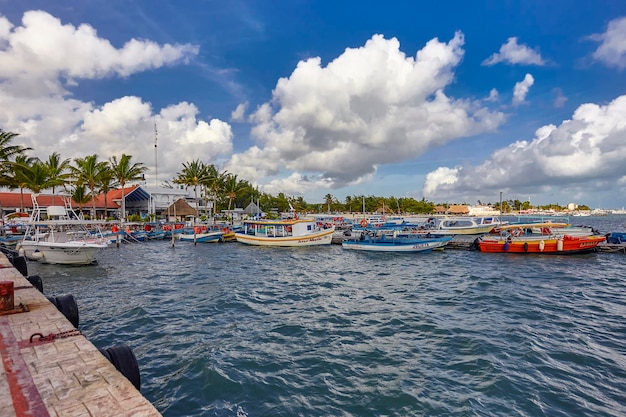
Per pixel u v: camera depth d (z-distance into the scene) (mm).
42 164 49438
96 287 18875
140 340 11055
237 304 15180
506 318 12945
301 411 7145
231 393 7809
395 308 14422
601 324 12250
